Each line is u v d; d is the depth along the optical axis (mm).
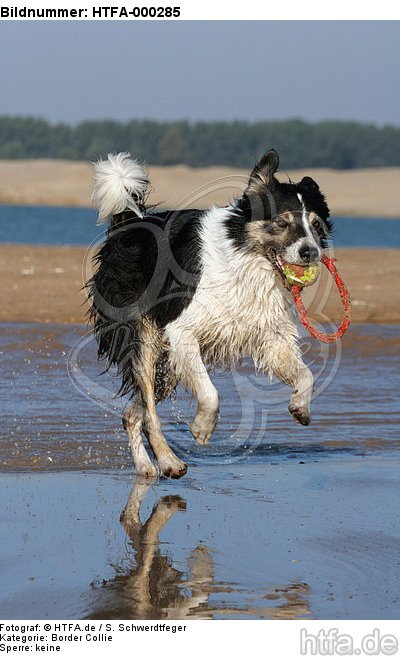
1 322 16078
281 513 7941
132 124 153250
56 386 12328
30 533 7301
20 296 18781
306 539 7301
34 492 8391
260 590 6355
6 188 87438
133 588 6324
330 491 8602
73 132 160875
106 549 7016
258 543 7199
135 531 7426
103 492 8492
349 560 6891
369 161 149375
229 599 6219
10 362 13383
